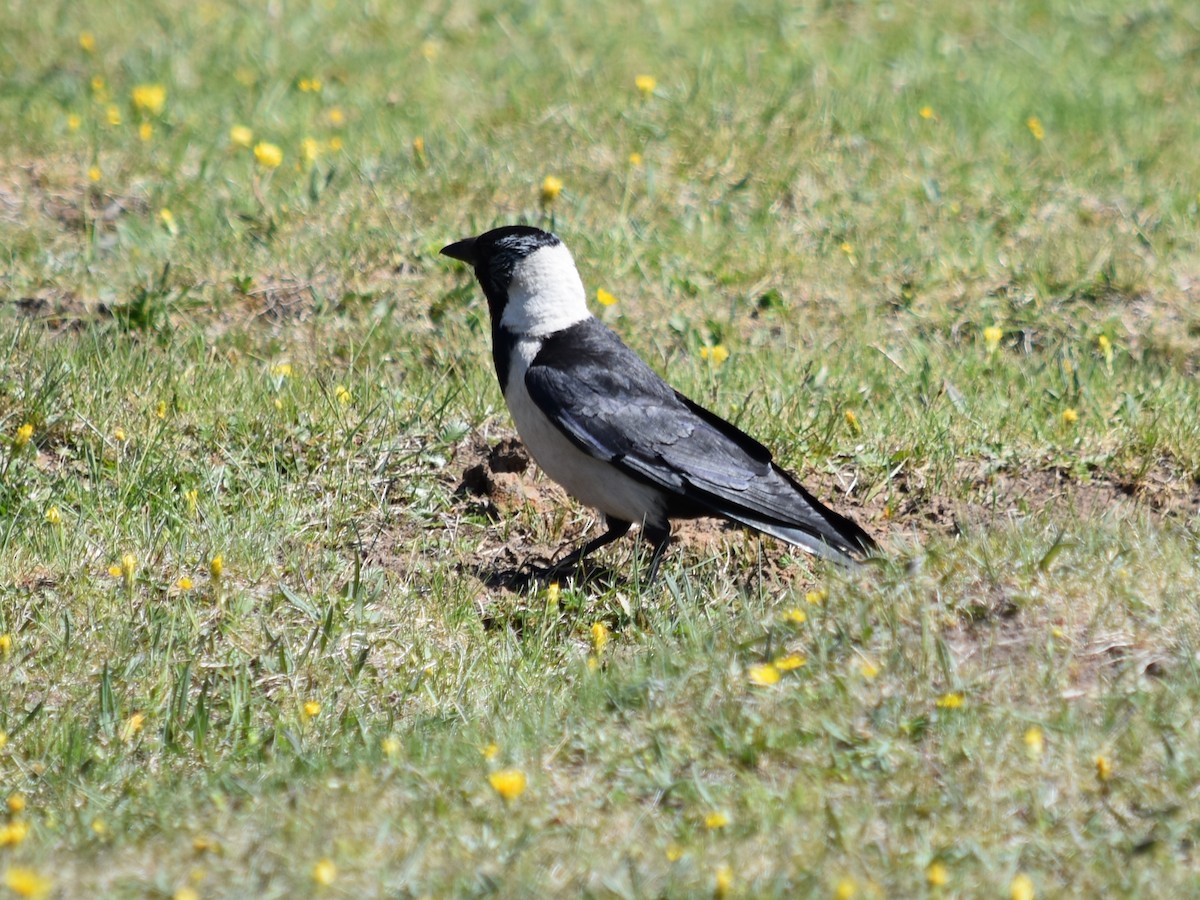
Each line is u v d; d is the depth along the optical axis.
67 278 13.65
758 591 9.80
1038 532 9.48
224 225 14.69
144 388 11.66
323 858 6.71
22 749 8.09
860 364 13.02
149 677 8.64
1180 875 6.57
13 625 9.03
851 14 22.08
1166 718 7.48
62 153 15.95
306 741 8.20
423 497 10.80
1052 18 22.30
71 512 10.26
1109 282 14.51
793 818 7.02
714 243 14.95
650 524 10.17
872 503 11.07
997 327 13.86
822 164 16.48
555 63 19.22
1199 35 21.88
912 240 15.11
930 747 7.50
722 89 18.23
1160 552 9.04
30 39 18.84
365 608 9.35
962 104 18.55
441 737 8.06
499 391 12.16
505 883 6.49
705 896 6.41
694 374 12.56
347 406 11.66
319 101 17.81
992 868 6.66
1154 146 17.86
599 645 9.05
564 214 15.25
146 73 18.09
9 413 11.22
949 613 8.46
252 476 10.78
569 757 7.72
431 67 18.97
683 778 7.43
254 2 20.67
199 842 6.81
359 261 14.13
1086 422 11.93
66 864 6.79
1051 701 7.75
